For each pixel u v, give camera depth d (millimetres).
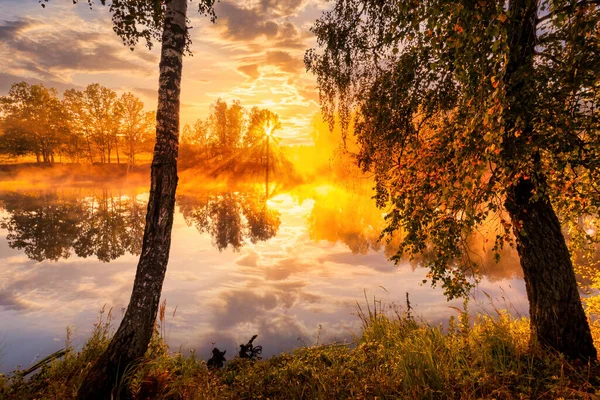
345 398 4281
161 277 4723
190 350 6617
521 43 3902
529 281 4785
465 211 3188
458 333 5672
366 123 4945
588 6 2740
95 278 12008
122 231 21141
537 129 3268
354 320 8188
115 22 6070
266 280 11852
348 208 33469
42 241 18375
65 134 69062
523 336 5230
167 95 4738
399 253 3910
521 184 4547
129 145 70125
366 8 4785
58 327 7727
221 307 9188
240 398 4562
